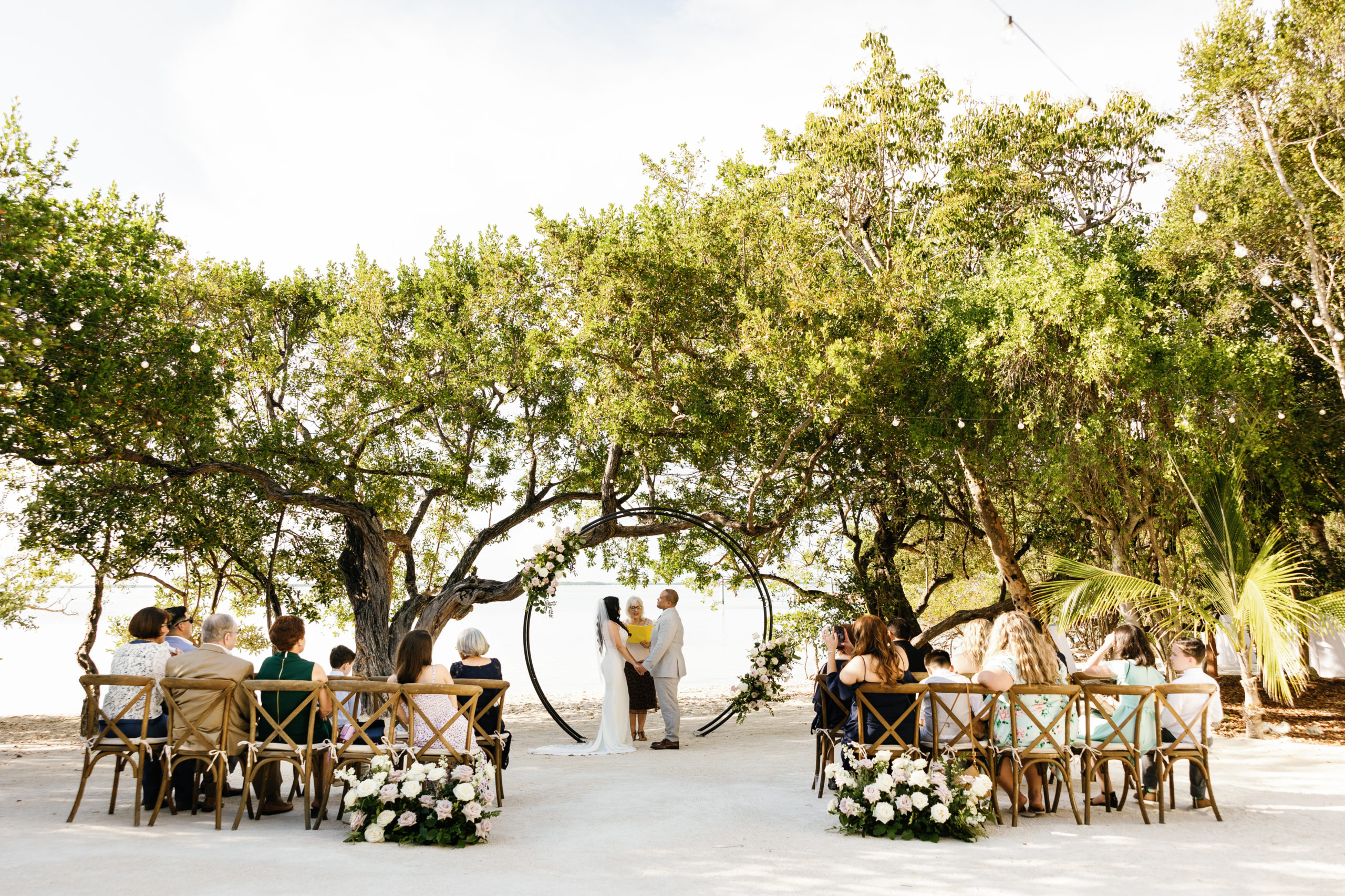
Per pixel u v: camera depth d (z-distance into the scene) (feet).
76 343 33.71
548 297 47.39
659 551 55.72
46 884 12.47
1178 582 37.76
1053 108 44.37
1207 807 19.29
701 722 43.32
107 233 37.86
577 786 22.21
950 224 42.50
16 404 32.48
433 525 62.54
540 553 33.99
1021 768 17.74
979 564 57.88
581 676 83.05
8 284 30.19
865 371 35.58
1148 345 33.17
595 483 53.06
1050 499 41.63
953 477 45.85
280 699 17.66
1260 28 35.83
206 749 16.99
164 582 51.37
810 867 14.34
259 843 15.49
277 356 50.80
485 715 19.92
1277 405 36.22
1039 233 35.78
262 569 52.65
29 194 34.06
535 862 14.48
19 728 45.83
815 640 51.37
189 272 49.14
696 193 46.47
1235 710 37.68
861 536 55.57
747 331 36.88
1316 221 35.06
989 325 35.63
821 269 39.93
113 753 17.34
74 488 42.55
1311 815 18.61
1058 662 22.07
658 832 16.84
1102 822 18.03
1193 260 38.11
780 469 46.80
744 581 52.16
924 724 18.75
